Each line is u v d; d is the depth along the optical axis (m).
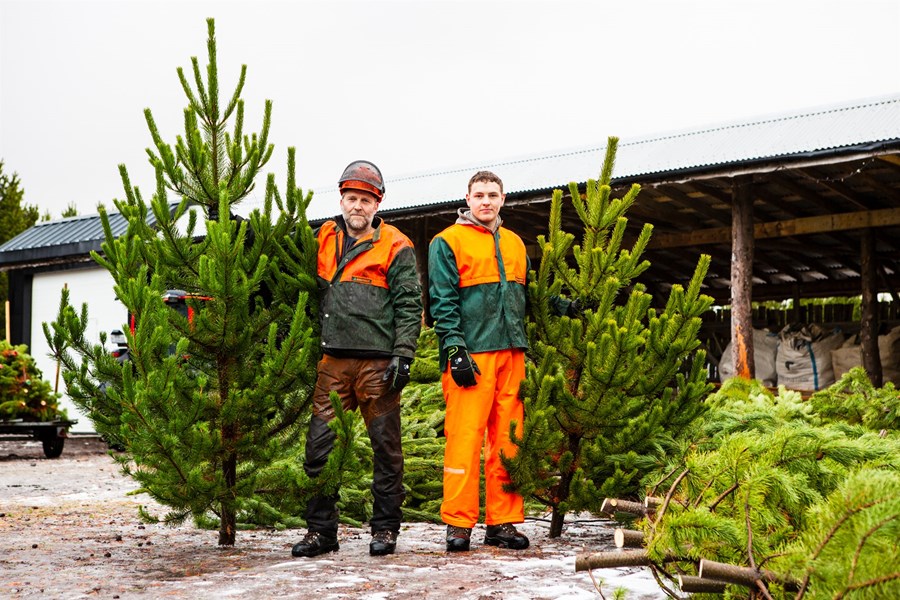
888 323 14.51
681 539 2.72
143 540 5.14
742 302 10.80
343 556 4.51
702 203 13.57
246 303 4.52
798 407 5.93
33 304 18.86
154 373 4.18
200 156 4.74
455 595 3.54
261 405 4.49
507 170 13.86
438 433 7.13
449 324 4.73
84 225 19.48
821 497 2.97
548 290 5.24
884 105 10.93
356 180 4.58
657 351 5.07
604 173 5.39
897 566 2.21
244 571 4.08
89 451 14.09
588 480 4.99
